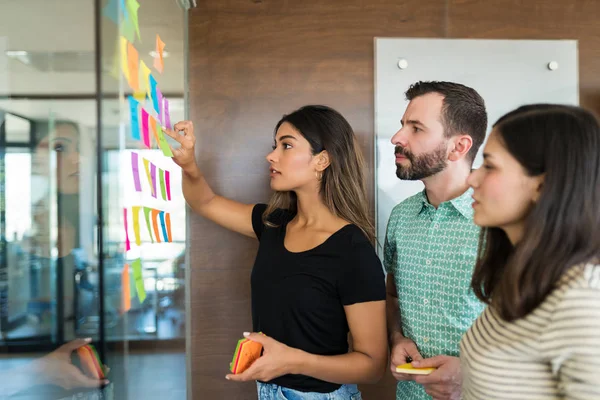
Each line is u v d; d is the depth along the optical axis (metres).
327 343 1.37
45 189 0.78
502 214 0.82
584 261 0.73
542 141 0.77
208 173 1.94
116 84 0.90
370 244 1.41
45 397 0.79
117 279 0.92
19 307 0.76
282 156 1.49
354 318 1.35
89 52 0.81
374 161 1.96
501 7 1.99
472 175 0.88
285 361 1.23
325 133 1.47
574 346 0.70
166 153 1.46
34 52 0.77
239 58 1.94
